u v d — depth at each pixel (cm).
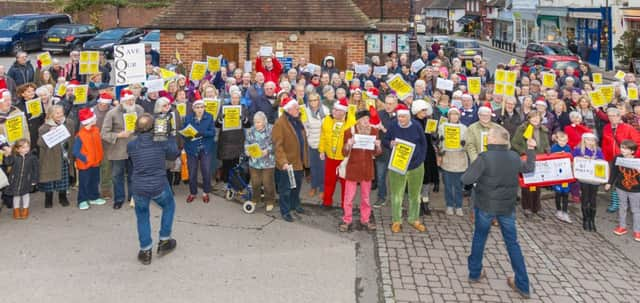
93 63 1080
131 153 608
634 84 1158
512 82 1003
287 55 1736
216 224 758
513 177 570
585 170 773
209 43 1742
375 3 2527
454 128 794
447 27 8525
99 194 847
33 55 2703
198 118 821
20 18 2805
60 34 2694
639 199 757
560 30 3853
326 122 821
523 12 4622
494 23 5928
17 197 756
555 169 791
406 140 741
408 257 669
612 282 621
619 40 2853
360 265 645
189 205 837
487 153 572
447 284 597
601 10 3080
